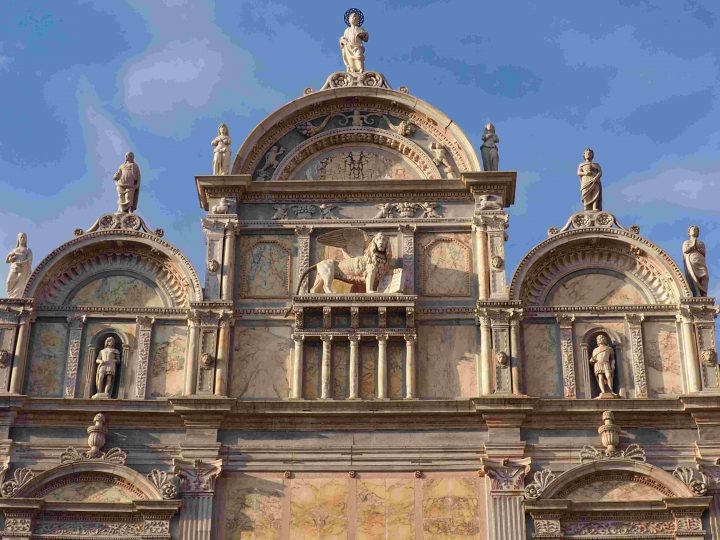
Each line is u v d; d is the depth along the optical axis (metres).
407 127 39.25
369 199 38.19
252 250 37.59
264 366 35.88
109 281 37.19
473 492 33.84
